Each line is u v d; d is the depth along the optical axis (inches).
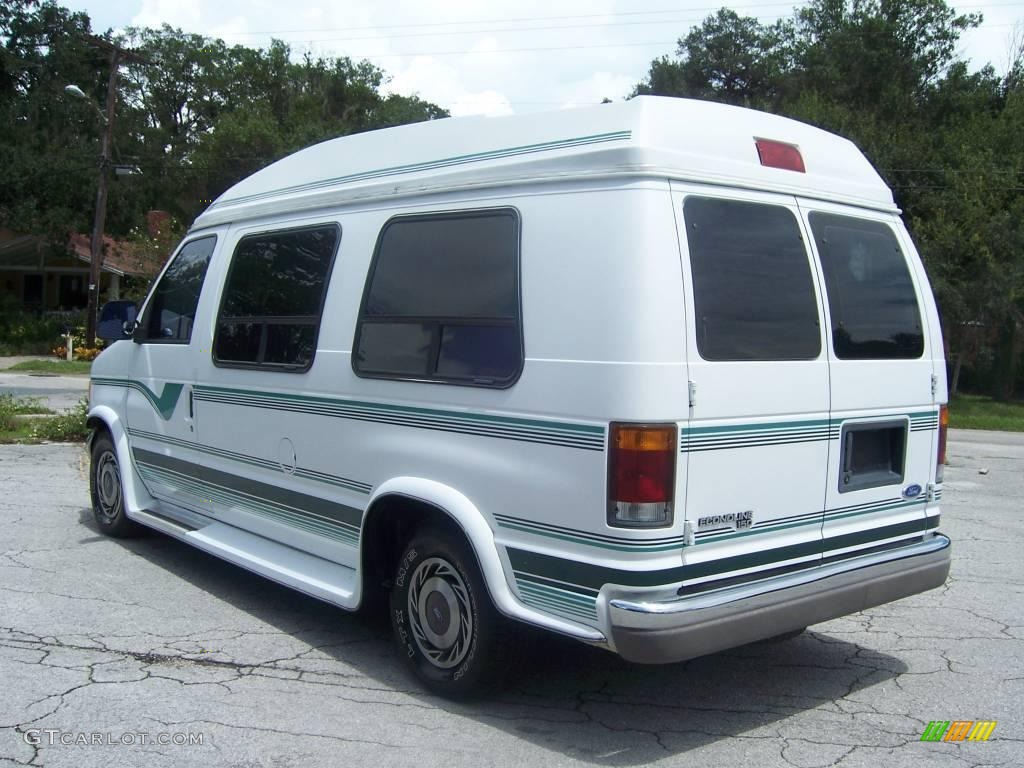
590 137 160.6
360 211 201.6
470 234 174.9
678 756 157.1
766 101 1689.2
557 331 155.8
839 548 176.1
